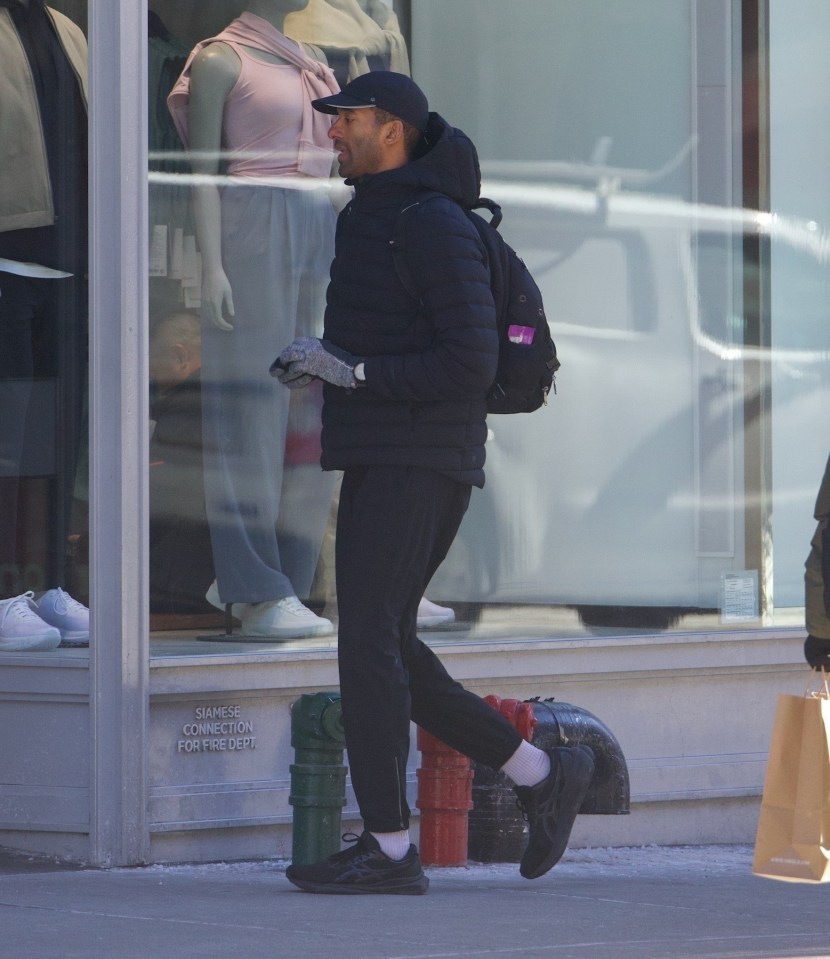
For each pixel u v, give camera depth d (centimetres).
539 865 1931
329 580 2350
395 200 1848
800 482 2662
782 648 2519
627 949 1584
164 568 2181
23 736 2119
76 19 2228
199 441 2238
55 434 2222
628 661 2420
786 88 2678
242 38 2342
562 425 2567
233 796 2142
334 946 1565
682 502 2608
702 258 2641
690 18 2633
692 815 2469
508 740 1923
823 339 2681
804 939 1677
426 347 1819
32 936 1606
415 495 1828
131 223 2109
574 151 2616
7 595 2244
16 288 2253
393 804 1862
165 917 1719
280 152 2353
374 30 2509
